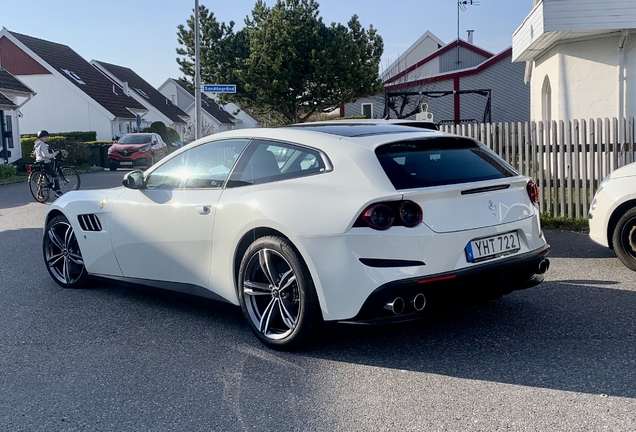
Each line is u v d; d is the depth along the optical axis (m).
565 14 12.45
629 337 4.62
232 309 5.30
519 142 9.59
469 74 30.50
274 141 4.79
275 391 3.87
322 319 4.32
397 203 4.02
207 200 4.97
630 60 13.05
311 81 32.12
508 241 4.45
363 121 5.45
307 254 4.21
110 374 4.19
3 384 4.06
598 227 6.84
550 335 4.71
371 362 4.29
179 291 5.33
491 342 4.59
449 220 4.13
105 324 5.25
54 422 3.54
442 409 3.56
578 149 9.23
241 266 4.68
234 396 3.81
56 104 41.31
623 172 6.71
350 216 4.04
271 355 4.48
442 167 4.40
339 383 3.96
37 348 4.70
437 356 4.36
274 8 32.06
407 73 33.84
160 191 5.42
